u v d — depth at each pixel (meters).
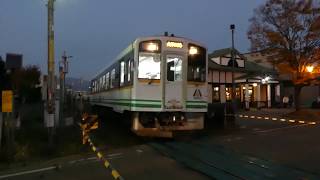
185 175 9.78
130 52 16.81
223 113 20.83
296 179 8.91
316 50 27.55
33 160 13.21
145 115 16.12
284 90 42.84
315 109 34.44
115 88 20.47
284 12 27.62
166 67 15.94
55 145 14.92
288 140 15.39
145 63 15.84
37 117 26.58
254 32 28.77
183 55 16.19
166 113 16.17
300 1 27.23
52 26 15.09
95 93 32.75
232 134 17.92
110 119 24.91
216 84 39.81
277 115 28.97
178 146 14.62
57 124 21.11
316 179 8.88
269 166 10.42
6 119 15.27
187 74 16.25
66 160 12.91
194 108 16.36
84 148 15.09
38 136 17.23
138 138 17.19
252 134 17.75
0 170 11.74
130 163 11.71
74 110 35.44
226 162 11.17
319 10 27.02
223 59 41.41
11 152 13.42
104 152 14.13
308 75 27.94
